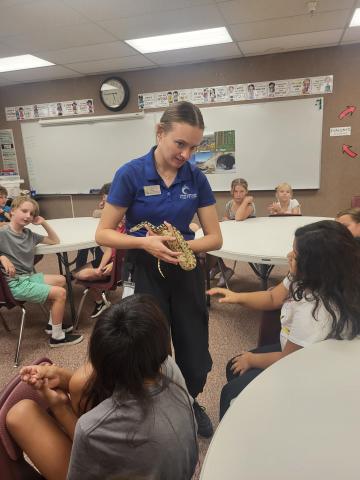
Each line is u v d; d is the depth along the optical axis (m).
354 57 4.32
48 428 0.86
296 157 4.79
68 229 3.25
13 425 0.83
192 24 3.44
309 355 0.92
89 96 5.34
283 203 3.71
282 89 4.63
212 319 2.84
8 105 5.72
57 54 4.18
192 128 1.10
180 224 1.30
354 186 4.70
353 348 0.95
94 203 5.73
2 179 5.24
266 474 0.59
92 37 3.68
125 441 0.73
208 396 1.92
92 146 5.51
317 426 0.68
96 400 0.81
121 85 5.12
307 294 1.07
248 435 0.67
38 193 5.95
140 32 3.59
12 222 2.49
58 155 5.70
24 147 5.82
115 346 0.72
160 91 5.05
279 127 4.76
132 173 1.22
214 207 1.39
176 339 1.39
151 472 0.75
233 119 4.89
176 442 0.76
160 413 0.75
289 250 2.22
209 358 1.47
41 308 3.25
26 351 2.51
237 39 3.94
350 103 4.48
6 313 3.18
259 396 0.78
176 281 1.31
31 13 3.05
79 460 0.76
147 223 1.25
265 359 1.32
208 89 4.88
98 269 2.67
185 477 0.80
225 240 2.54
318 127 4.62
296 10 3.21
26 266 2.54
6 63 4.51
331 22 3.52
